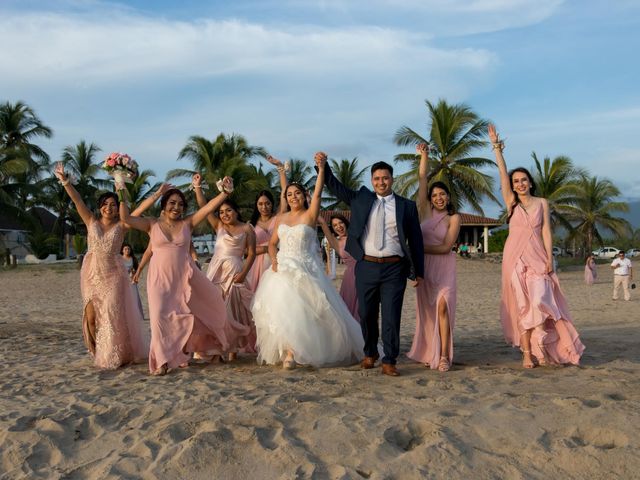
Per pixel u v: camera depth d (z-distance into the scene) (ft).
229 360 22.15
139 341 21.86
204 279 20.85
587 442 11.67
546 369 18.44
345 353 19.99
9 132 146.30
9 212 115.65
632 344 23.70
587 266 76.79
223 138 134.00
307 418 13.43
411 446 12.02
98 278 21.35
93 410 14.93
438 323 19.15
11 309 52.39
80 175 167.32
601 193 148.25
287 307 19.17
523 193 19.66
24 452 12.30
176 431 12.87
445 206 19.89
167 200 20.95
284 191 23.79
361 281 18.66
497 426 12.28
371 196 18.86
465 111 116.26
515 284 19.06
